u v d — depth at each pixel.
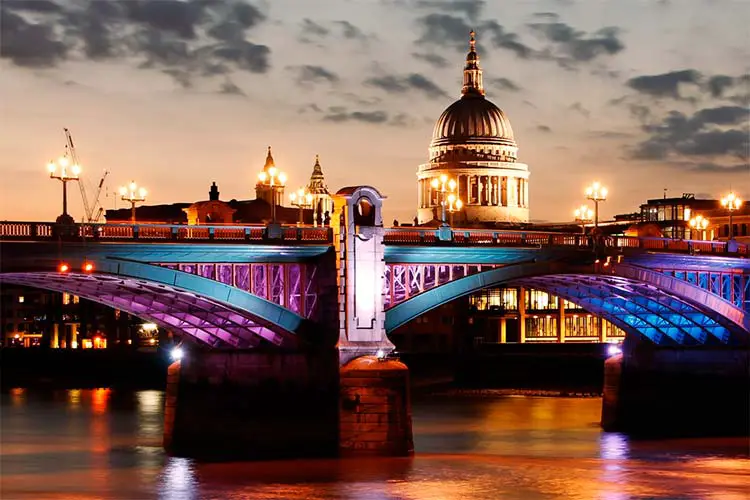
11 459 121.31
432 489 101.81
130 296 115.69
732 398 155.50
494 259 126.56
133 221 113.31
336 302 114.75
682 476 111.56
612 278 137.88
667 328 158.25
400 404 114.94
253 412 122.00
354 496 98.38
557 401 191.25
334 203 116.25
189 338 126.94
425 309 120.94
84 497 99.88
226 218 142.88
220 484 104.56
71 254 101.31
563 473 111.75
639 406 156.00
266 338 119.31
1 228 98.69
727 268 155.75
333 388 115.25
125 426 152.38
